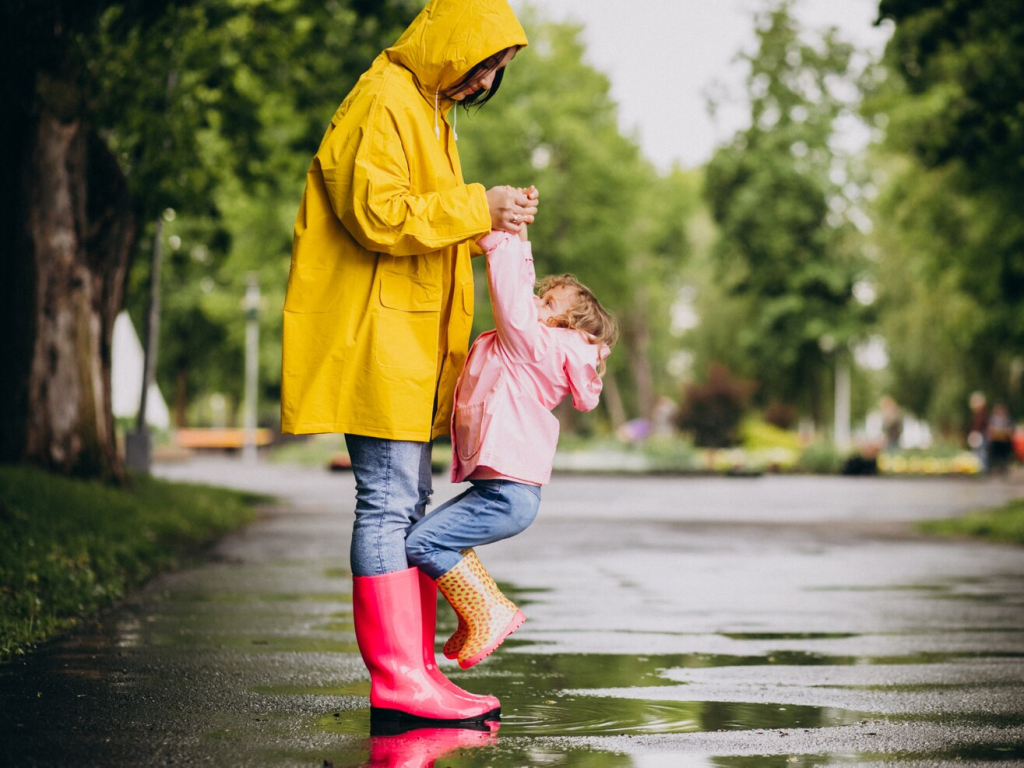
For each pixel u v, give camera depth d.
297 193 20.70
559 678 5.23
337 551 11.41
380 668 4.23
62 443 12.30
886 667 5.62
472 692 4.86
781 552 12.32
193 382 58.84
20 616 6.33
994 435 36.50
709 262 54.03
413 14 16.05
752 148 51.72
